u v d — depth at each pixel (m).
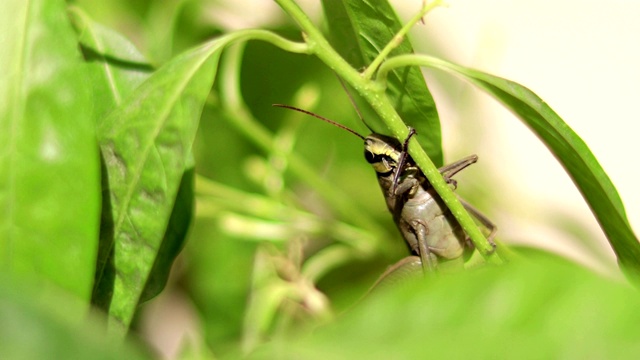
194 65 0.20
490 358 0.12
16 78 0.18
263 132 0.26
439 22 0.31
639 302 0.12
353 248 0.26
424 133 0.21
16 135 0.18
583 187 0.20
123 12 0.26
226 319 0.26
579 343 0.12
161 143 0.19
